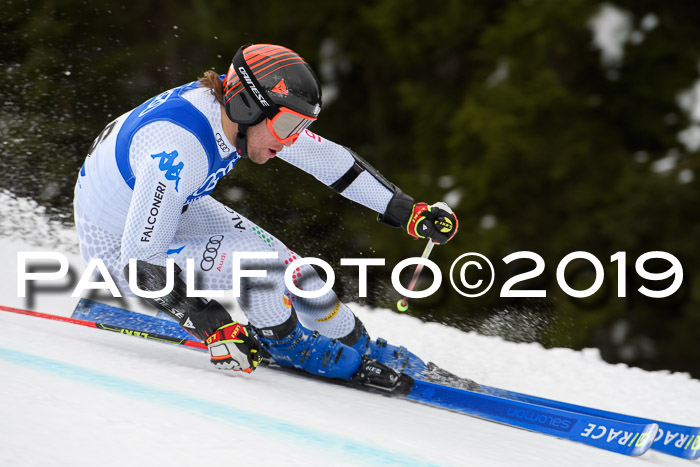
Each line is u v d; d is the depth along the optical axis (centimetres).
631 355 3170
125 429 671
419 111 3425
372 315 1788
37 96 2998
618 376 1546
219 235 1040
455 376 1203
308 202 3011
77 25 3238
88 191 1014
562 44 3116
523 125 3039
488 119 3020
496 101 3056
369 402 1002
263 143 949
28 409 677
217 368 998
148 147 916
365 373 1090
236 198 2991
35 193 2258
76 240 1788
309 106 923
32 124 2542
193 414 761
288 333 1073
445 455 793
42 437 618
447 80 3500
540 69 3111
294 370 1112
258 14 3494
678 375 1588
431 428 915
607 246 3081
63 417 673
